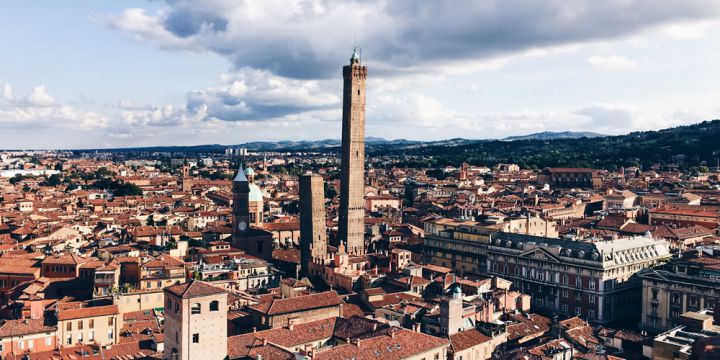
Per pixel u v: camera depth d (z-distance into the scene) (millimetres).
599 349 154125
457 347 152750
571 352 148875
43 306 181875
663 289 194000
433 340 147500
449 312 161500
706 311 164125
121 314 182625
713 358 116500
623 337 157625
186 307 127062
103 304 190875
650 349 148000
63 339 170750
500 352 162250
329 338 155875
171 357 131000
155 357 147750
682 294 189125
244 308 184250
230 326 175625
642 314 199875
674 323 191125
